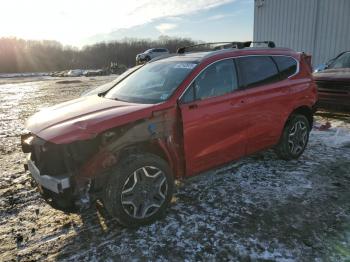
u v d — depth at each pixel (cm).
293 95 493
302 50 1470
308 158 529
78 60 8738
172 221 352
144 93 392
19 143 698
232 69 423
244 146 436
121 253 304
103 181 318
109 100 397
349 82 705
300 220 347
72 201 308
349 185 429
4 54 7969
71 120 330
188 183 443
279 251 299
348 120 777
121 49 8950
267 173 471
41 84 2586
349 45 1313
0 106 1300
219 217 358
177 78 385
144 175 334
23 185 463
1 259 301
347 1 1290
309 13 1416
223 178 457
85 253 306
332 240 312
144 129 335
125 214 325
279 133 485
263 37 1625
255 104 435
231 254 298
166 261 291
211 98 389
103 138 319
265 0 1577
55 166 311
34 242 326
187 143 367
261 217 355
